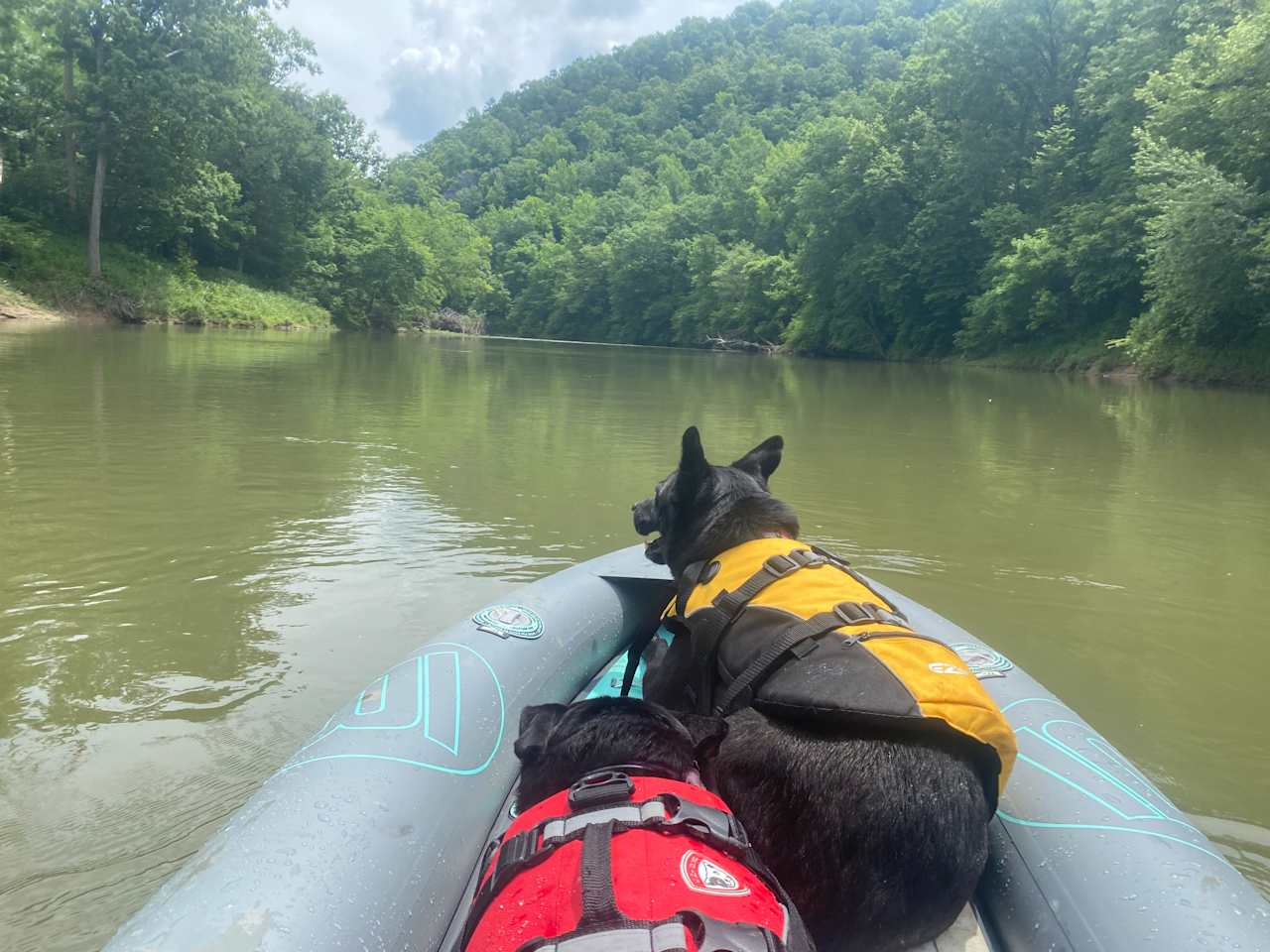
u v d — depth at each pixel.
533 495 7.28
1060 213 32.72
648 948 1.12
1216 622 4.75
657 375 23.86
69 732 3.23
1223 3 26.50
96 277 35.72
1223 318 22.86
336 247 56.66
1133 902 1.78
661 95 171.12
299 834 1.80
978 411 15.34
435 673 2.61
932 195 40.25
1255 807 3.02
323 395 14.07
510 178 152.75
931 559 5.81
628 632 3.57
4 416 10.23
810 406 15.73
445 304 85.06
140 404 11.68
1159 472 9.14
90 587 4.77
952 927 1.94
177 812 2.75
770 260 53.47
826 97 140.50
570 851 1.37
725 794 1.92
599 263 76.31
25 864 2.49
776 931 1.27
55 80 35.91
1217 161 23.41
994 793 1.84
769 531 2.65
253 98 41.66
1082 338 30.80
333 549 5.56
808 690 1.87
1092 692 3.91
